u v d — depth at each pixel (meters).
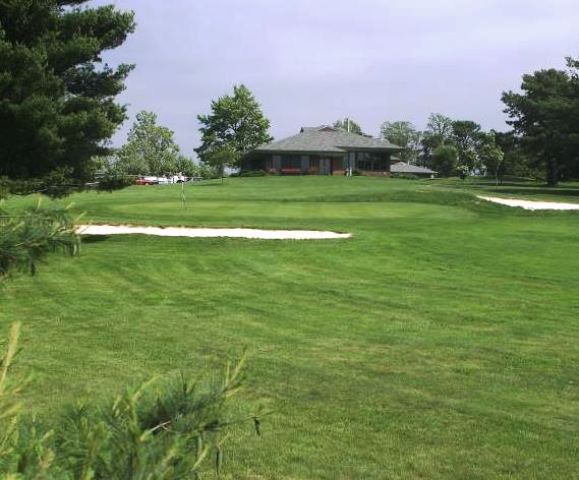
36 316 8.24
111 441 1.58
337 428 4.71
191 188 40.84
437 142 117.38
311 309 8.67
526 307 8.70
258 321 8.03
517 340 7.09
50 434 1.61
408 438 4.56
